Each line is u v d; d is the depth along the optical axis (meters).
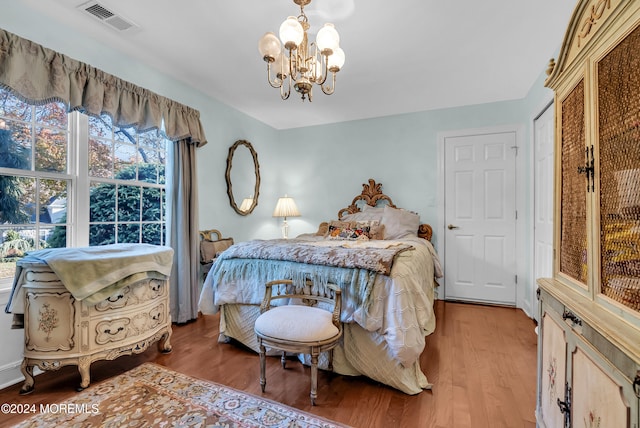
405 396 1.75
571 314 1.02
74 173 2.30
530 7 1.94
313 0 1.89
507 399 1.70
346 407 1.64
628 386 0.69
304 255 2.15
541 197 2.90
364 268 1.90
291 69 1.74
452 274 3.78
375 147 4.18
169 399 1.71
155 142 3.03
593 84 0.98
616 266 0.86
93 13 2.03
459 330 2.77
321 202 4.51
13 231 2.00
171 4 1.94
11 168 1.98
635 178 0.77
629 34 0.80
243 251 2.42
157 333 2.19
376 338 1.87
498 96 3.45
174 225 2.94
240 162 3.94
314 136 4.55
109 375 1.99
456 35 2.26
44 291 1.76
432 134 3.89
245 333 2.37
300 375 1.99
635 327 0.76
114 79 2.36
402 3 1.91
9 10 1.87
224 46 2.44
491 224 3.62
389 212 3.71
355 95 3.43
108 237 2.58
